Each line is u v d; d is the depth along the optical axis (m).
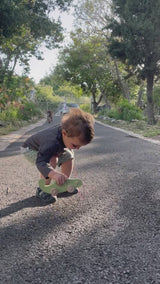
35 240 2.04
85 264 1.71
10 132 11.77
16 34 13.53
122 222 2.35
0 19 11.14
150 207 2.70
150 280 1.54
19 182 3.72
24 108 21.25
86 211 2.61
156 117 20.33
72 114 2.37
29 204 2.82
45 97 57.88
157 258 1.76
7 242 2.01
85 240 2.03
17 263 1.74
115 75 29.39
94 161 5.23
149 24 14.95
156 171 4.27
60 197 3.04
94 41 26.80
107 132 12.13
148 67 16.08
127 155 5.88
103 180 3.78
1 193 3.22
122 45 17.03
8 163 5.08
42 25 13.91
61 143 2.56
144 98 36.50
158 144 7.70
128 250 1.87
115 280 1.54
